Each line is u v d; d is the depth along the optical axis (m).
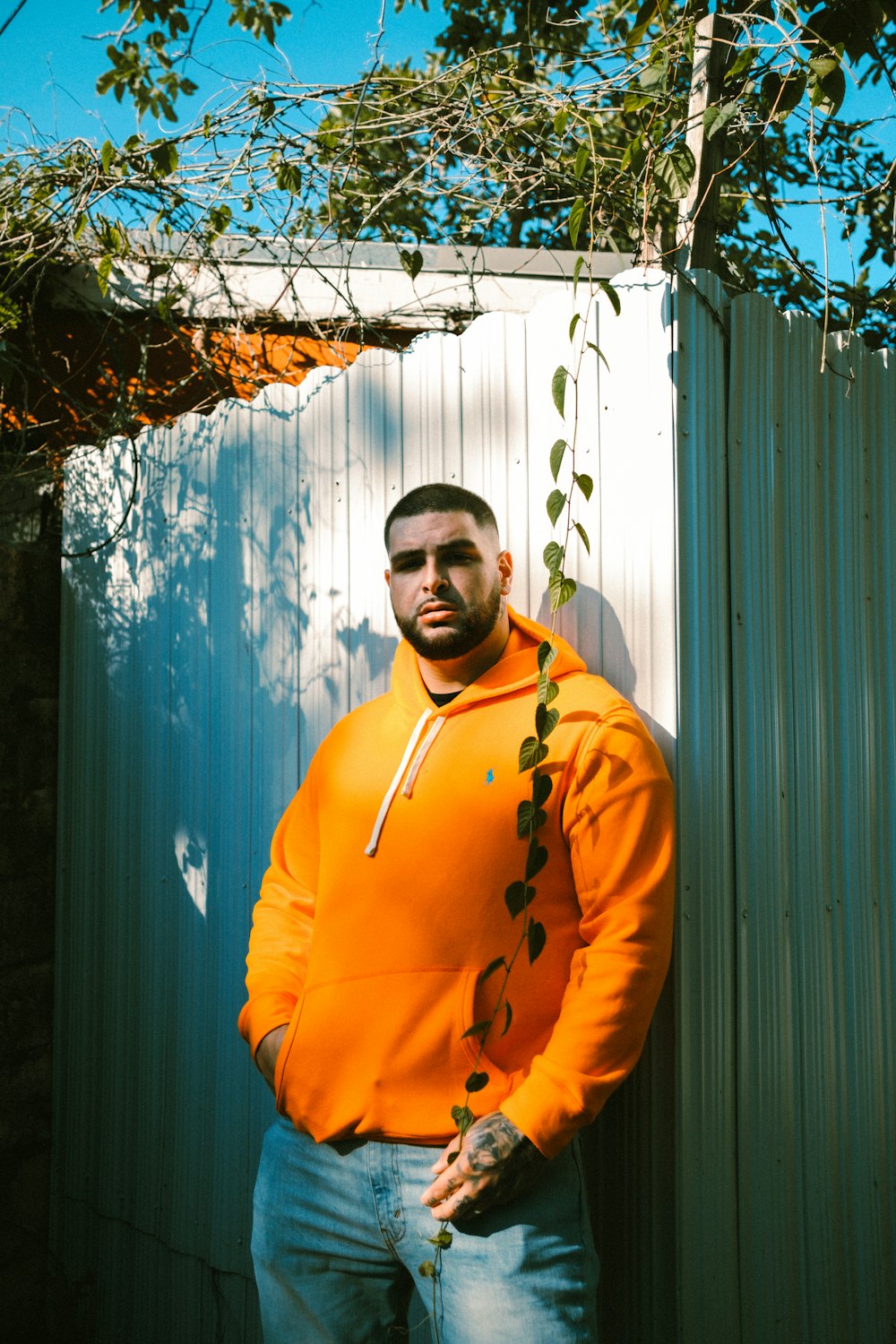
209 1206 2.79
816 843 2.36
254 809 2.81
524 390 2.28
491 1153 1.64
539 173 2.86
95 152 3.27
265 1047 2.03
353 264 4.03
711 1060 2.01
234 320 4.07
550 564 1.85
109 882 3.26
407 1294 2.03
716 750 2.06
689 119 2.32
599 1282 2.07
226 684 2.92
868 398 2.65
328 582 2.67
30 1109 3.34
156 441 3.20
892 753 2.64
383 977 1.85
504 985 1.73
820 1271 2.26
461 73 2.87
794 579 2.34
